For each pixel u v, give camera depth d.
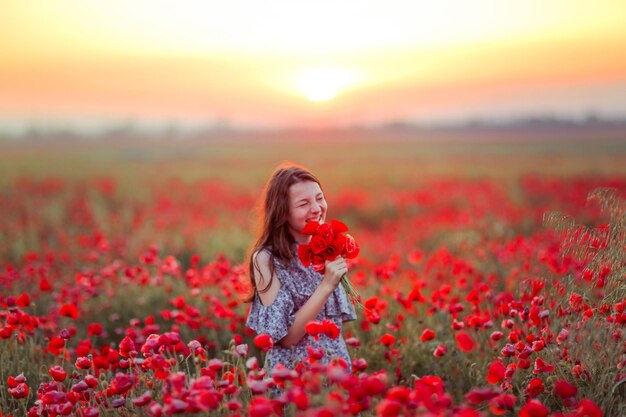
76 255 8.86
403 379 4.09
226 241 9.95
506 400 2.60
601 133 96.12
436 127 114.12
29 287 6.59
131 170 38.00
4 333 3.99
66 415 2.96
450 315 4.77
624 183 17.31
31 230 11.15
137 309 5.98
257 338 3.00
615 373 3.09
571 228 3.70
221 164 44.19
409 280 6.31
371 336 4.71
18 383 3.38
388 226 13.12
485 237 8.93
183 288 6.29
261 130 104.00
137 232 10.74
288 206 3.30
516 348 3.36
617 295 3.47
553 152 52.56
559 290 3.86
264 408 2.31
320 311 3.43
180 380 2.64
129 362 3.38
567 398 2.85
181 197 21.67
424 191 19.62
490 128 112.06
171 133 103.56
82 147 79.56
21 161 46.44
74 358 4.79
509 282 5.56
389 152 59.16
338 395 2.41
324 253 3.03
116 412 3.10
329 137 101.19
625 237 3.55
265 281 3.27
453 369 4.07
